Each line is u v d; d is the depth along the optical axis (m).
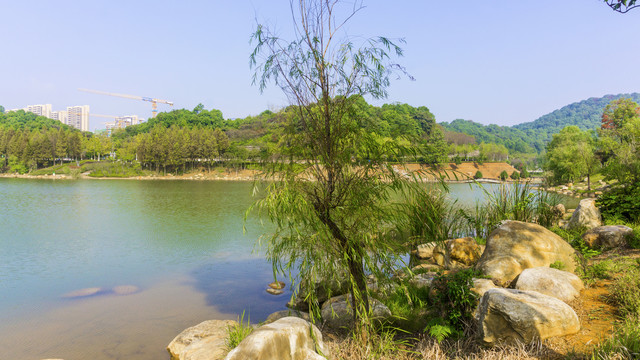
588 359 4.32
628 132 46.38
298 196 4.89
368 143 5.08
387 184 5.18
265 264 14.43
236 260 15.20
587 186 56.16
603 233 9.44
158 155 132.38
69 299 10.66
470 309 5.91
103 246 18.39
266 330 4.57
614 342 4.38
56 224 25.88
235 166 129.00
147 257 15.95
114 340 7.87
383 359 5.26
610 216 11.90
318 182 5.30
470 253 10.05
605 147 50.84
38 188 68.12
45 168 143.75
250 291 11.10
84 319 9.11
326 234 5.01
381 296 7.95
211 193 57.88
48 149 140.88
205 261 15.09
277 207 4.89
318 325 7.36
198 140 139.50
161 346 7.55
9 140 147.62
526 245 7.90
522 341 4.91
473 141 164.00
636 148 20.81
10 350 7.42
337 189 5.26
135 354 7.20
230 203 41.41
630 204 11.77
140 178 122.31
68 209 35.34
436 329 5.61
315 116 5.27
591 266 7.40
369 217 5.20
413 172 5.14
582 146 53.81
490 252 8.16
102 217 29.56
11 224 25.88
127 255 16.39
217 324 7.90
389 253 5.39
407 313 7.02
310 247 5.08
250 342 4.32
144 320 9.02
